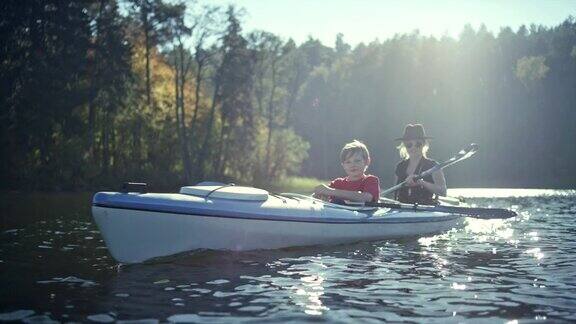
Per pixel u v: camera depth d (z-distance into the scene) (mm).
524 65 67125
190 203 4887
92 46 27547
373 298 3504
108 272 4344
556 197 20641
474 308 3260
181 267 4547
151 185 31031
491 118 64625
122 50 28422
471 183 56188
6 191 23766
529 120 65000
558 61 70750
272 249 5480
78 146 27328
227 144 39188
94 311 3189
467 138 64438
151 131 33062
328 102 70688
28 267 4566
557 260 4922
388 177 64562
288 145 44406
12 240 6336
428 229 7086
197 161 36875
